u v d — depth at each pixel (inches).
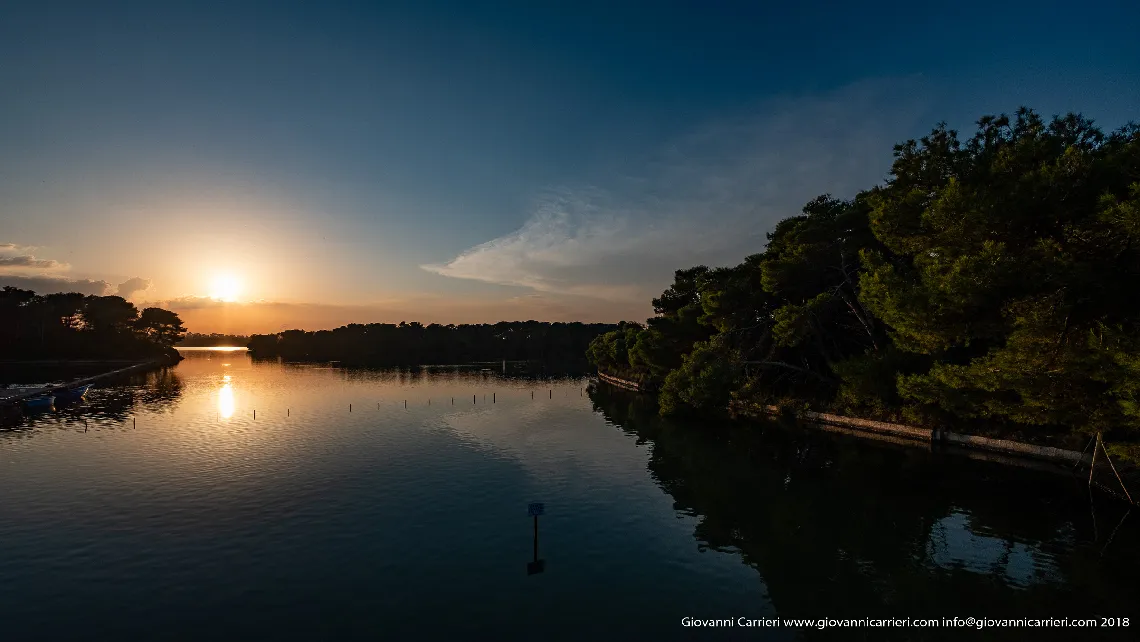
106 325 6638.8
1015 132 1211.2
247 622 624.1
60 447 1631.4
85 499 1092.5
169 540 871.7
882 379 1520.7
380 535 888.9
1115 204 652.1
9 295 6250.0
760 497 1074.7
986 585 688.4
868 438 1585.9
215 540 871.7
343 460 1437.0
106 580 730.8
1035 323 732.7
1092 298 703.7
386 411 2443.4
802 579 718.5
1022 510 948.6
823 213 2059.5
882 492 1077.1
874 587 692.7
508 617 629.3
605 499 1075.9
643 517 967.6
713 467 1327.5
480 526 927.7
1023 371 770.8
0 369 5118.1
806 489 1119.0
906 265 1581.0
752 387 1958.7
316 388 3609.7
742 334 2156.7
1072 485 1079.6
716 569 753.0
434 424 2055.9
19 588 708.7
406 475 1274.6
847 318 1985.7
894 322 888.3
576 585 707.4
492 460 1432.1
